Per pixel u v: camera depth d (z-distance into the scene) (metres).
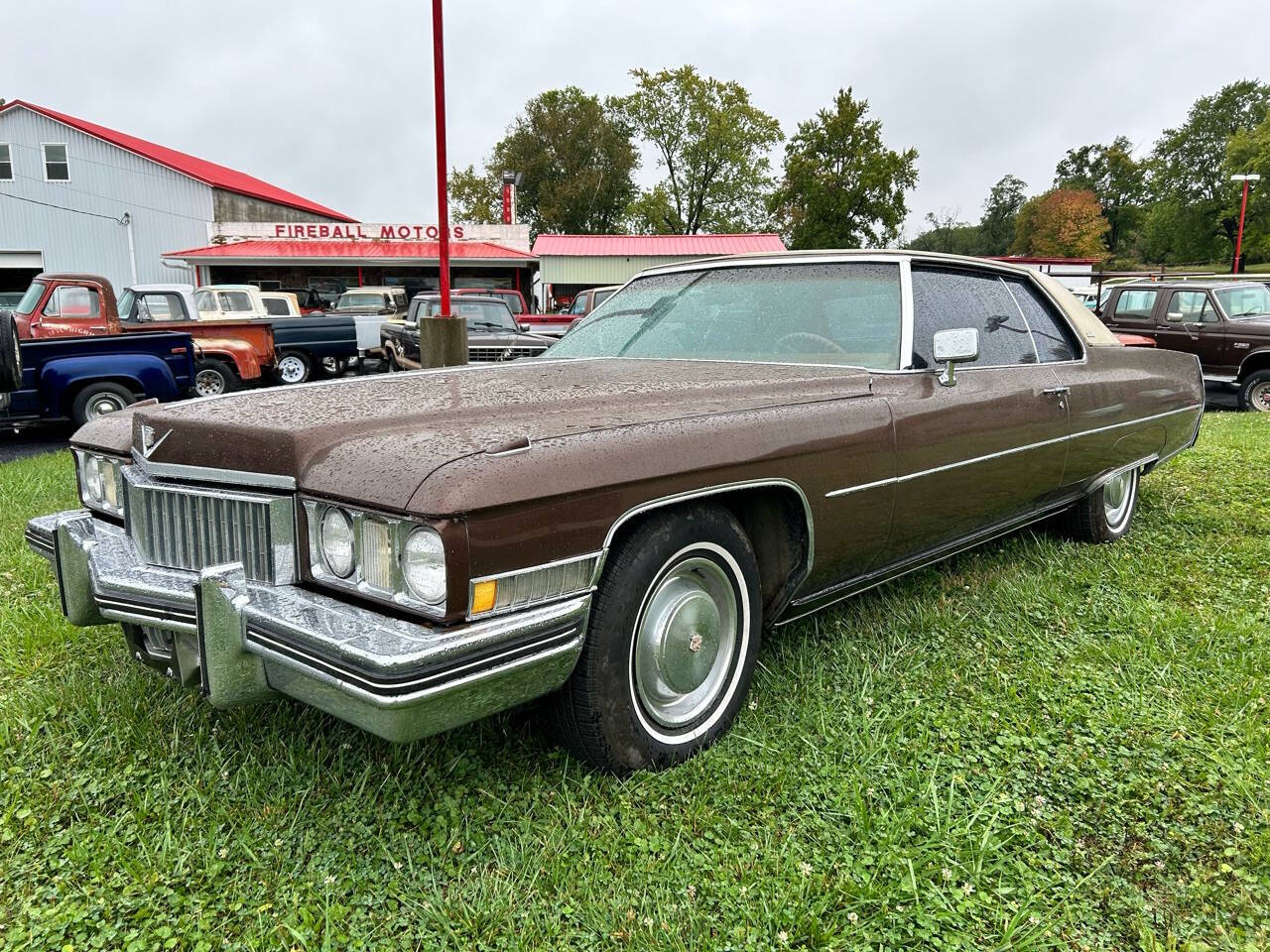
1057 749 2.49
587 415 2.36
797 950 1.76
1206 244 69.12
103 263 31.27
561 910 1.87
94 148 30.50
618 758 2.29
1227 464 6.48
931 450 3.08
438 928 1.83
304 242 29.78
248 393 2.67
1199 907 1.89
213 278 28.86
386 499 1.86
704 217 54.75
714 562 2.50
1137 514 5.16
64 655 3.21
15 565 4.22
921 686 2.88
